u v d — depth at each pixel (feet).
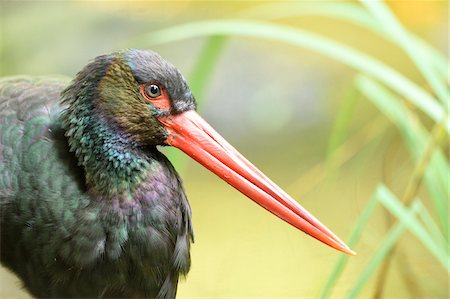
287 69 54.34
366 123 50.55
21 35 55.06
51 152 21.93
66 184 21.58
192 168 51.42
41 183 21.63
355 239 25.58
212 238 42.16
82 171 21.77
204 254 40.40
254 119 52.54
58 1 57.77
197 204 46.21
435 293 35.01
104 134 21.38
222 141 22.35
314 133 52.42
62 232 21.40
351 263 36.50
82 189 21.61
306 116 53.06
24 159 21.99
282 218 22.25
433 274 36.11
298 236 42.32
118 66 21.40
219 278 37.88
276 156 50.78
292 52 55.31
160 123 21.86
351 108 32.78
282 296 35.91
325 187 44.73
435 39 52.54
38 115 22.62
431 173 28.09
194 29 28.12
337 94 53.57
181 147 22.12
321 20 55.72
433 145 27.73
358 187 45.44
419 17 51.19
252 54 54.75
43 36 55.01
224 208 45.80
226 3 55.72
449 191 27.63
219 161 22.20
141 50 21.88
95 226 21.33
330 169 38.68
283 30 27.53
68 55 54.08
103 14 56.39
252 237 42.11
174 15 56.29
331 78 54.44
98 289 21.91
